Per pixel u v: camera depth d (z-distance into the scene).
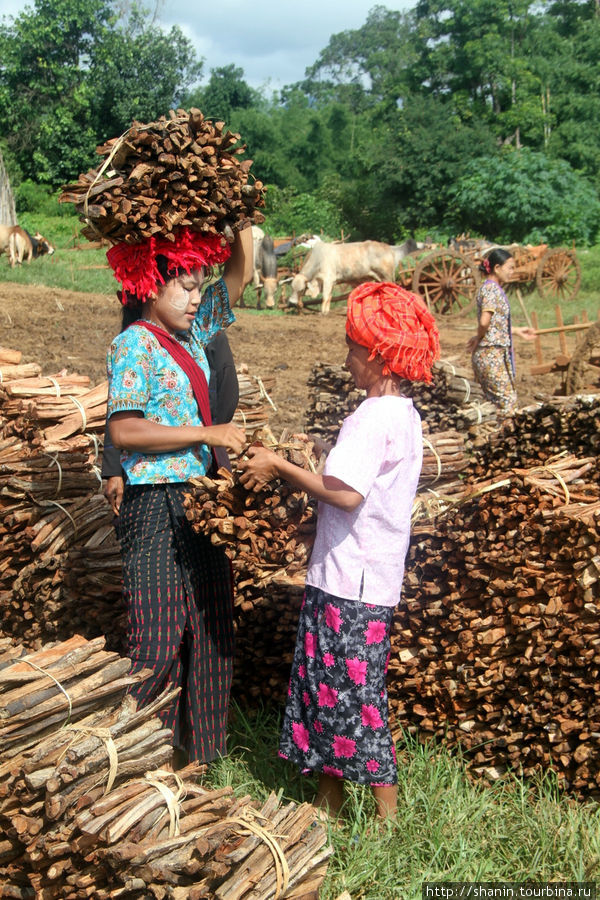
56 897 2.30
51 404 4.26
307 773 3.22
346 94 70.25
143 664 2.97
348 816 3.09
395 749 3.25
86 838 2.18
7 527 3.88
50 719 2.39
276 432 7.55
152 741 2.47
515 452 4.66
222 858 2.23
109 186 2.73
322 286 17.39
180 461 3.00
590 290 19.72
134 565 3.00
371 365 2.89
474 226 29.97
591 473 3.66
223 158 2.97
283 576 3.69
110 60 46.56
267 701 3.77
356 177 44.19
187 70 50.50
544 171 27.59
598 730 3.08
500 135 39.28
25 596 3.87
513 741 3.26
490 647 3.30
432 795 3.11
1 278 18.14
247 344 12.86
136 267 2.87
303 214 36.91
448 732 3.43
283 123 53.28
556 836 2.92
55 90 46.56
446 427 5.86
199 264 2.96
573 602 3.12
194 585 3.05
